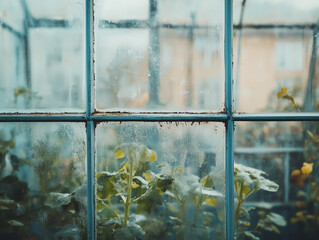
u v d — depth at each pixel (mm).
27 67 1520
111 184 1361
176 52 1565
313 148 1644
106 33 1473
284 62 1678
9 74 1518
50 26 1521
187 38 1565
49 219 1376
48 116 1350
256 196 1514
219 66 1390
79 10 1412
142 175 1420
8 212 1402
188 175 1396
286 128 1658
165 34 1568
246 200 1490
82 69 1376
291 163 1655
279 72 1674
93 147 1354
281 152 1658
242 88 1511
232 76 1364
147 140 1381
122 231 1329
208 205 1431
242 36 1568
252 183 1446
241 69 1515
